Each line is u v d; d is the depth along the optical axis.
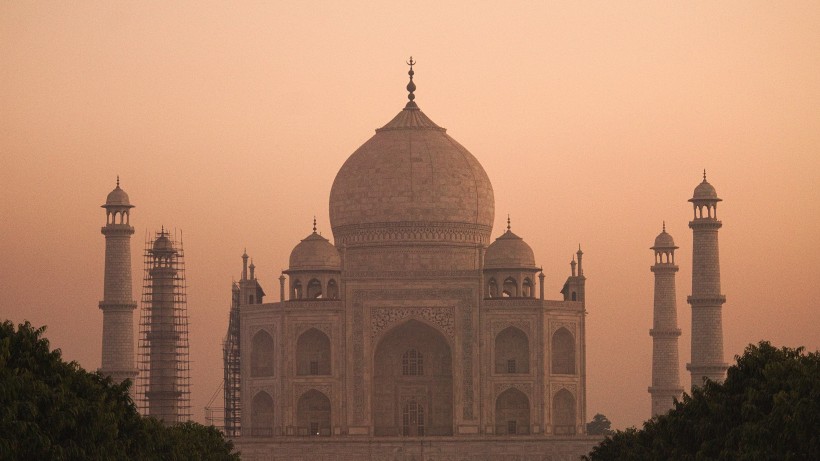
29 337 140.62
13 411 125.19
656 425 188.62
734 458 141.50
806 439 132.12
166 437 181.25
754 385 149.62
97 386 150.25
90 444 136.62
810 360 147.75
